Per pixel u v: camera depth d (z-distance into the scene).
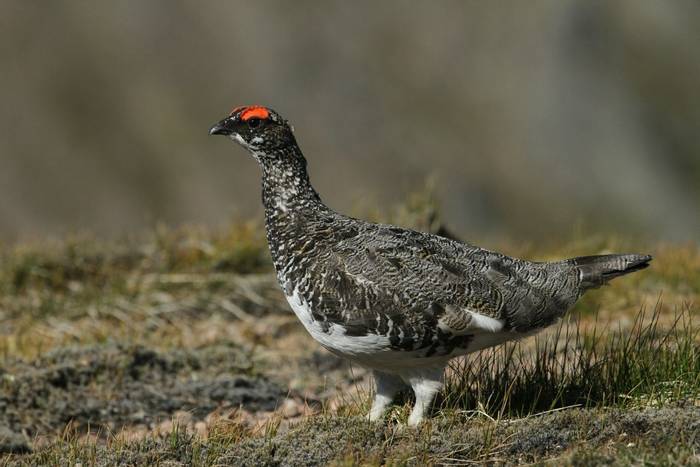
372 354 7.94
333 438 7.71
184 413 10.24
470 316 7.80
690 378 8.39
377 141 55.91
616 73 56.25
